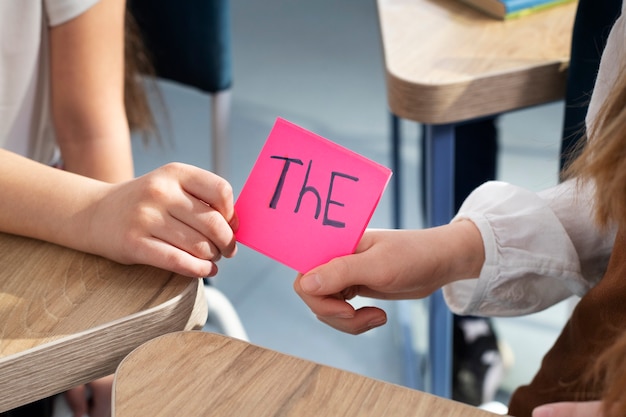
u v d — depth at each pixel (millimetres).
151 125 1271
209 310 1009
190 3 1358
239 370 542
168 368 543
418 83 981
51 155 1070
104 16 939
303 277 646
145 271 641
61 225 661
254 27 2834
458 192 1452
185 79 1449
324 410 516
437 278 739
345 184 635
